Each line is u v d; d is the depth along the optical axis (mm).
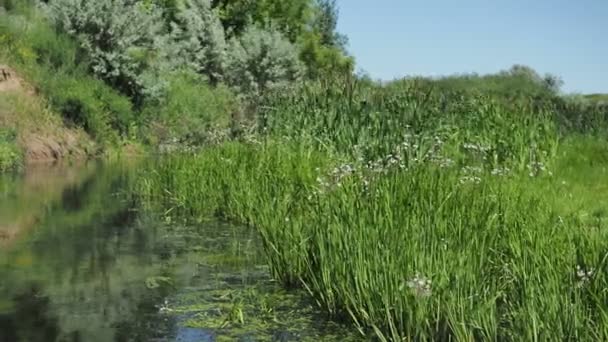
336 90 17547
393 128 15242
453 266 6688
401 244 7098
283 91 20766
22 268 9555
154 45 32062
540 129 16047
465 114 16812
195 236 11781
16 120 23656
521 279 6617
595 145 17234
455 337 6332
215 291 8539
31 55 27047
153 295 8391
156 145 29234
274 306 7957
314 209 9008
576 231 7590
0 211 13898
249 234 11961
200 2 43906
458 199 8148
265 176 13031
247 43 43062
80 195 16250
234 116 24453
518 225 7699
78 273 9336
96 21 29453
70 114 26516
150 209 14477
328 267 7723
